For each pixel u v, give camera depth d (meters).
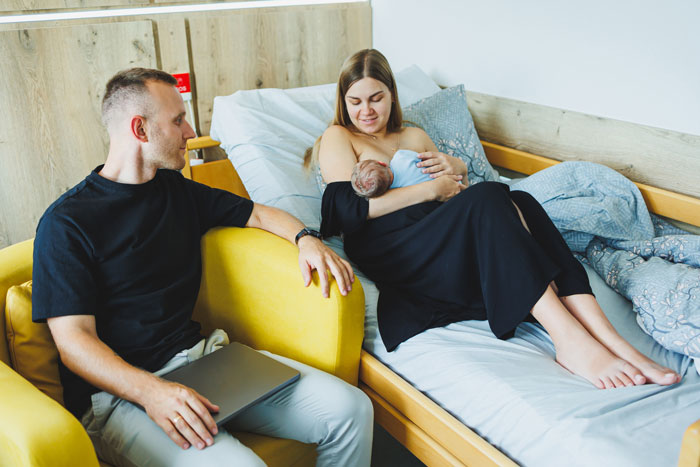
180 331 1.24
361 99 1.61
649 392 1.06
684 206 1.73
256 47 2.25
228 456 0.98
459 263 1.30
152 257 1.22
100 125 2.02
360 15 2.53
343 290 1.20
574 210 1.65
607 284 1.50
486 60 2.22
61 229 1.10
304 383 1.16
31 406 0.88
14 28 1.81
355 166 1.50
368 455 1.20
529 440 1.03
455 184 1.53
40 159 1.93
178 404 1.00
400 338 1.29
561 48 1.98
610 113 1.91
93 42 1.91
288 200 1.68
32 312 1.08
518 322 1.21
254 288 1.33
